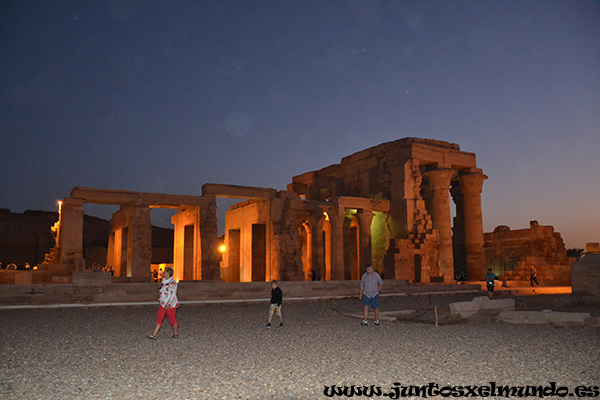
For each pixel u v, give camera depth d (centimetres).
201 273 2964
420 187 3800
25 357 862
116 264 3497
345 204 3438
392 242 3366
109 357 868
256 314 1631
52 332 1161
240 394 630
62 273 2609
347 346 994
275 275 3138
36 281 2536
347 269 3912
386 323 1405
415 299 2300
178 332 1194
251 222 3534
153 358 861
